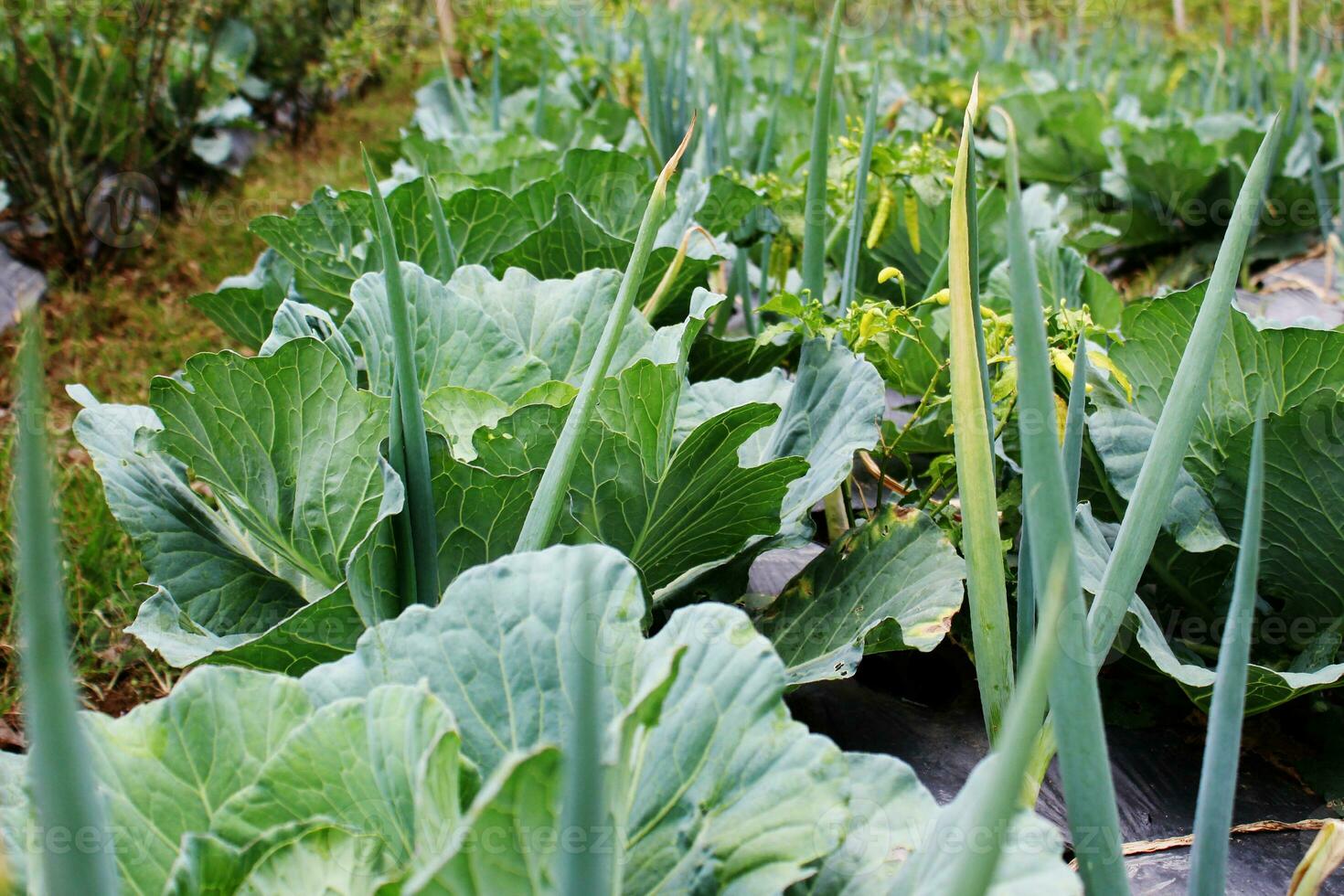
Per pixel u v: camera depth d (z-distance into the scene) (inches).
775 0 506.6
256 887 39.0
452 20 306.2
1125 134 211.5
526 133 165.8
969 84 232.4
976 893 27.0
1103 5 450.6
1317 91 246.1
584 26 296.7
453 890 32.2
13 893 36.7
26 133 182.2
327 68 299.7
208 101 240.8
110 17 211.8
